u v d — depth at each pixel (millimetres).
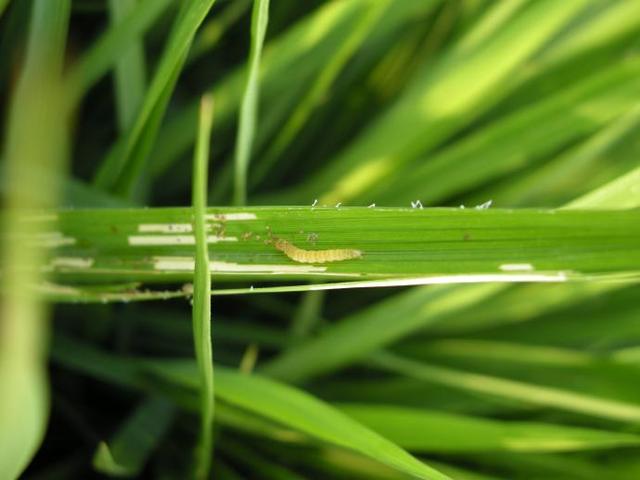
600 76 231
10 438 149
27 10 211
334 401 242
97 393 242
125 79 215
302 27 218
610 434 206
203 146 170
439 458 236
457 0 249
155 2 207
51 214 192
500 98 248
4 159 195
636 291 249
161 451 230
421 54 253
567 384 238
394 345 248
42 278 195
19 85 189
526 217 180
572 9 225
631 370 233
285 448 229
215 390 203
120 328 237
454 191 242
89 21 245
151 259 194
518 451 232
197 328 183
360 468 225
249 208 186
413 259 185
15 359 137
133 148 205
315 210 185
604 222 178
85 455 228
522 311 247
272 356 251
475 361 245
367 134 239
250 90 195
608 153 244
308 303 235
